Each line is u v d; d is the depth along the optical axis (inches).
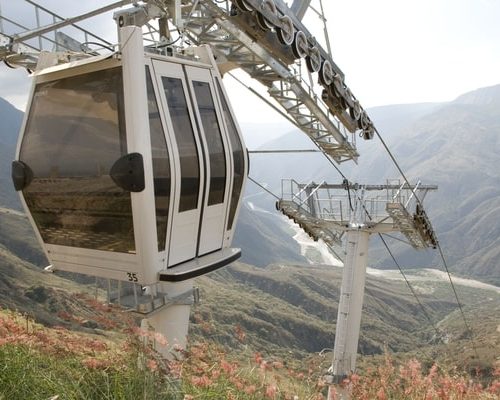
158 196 236.4
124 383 186.5
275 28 469.4
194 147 257.8
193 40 496.7
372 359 269.3
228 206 293.4
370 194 969.5
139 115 227.5
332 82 629.0
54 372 184.7
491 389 230.5
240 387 183.2
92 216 246.1
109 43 235.9
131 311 254.4
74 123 245.0
